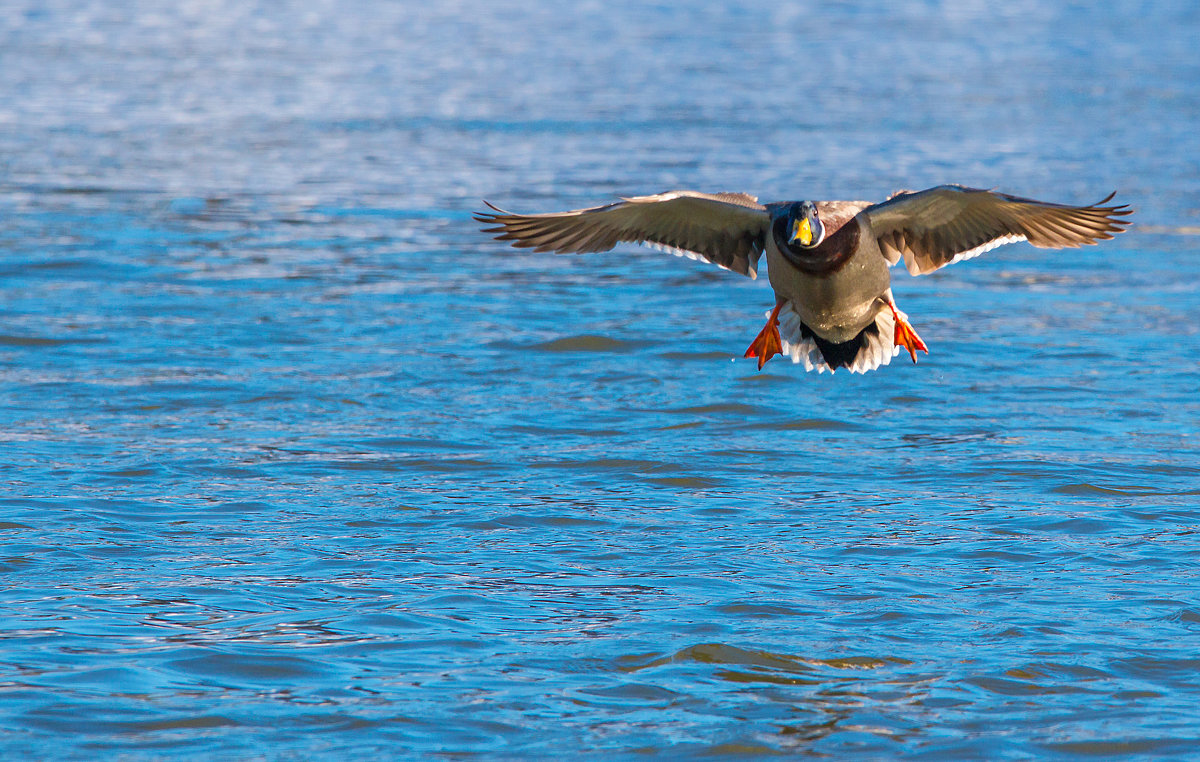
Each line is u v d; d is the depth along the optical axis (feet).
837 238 34.99
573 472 47.09
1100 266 80.94
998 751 27.68
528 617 34.40
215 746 27.48
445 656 31.96
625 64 168.66
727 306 72.23
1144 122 130.31
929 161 108.68
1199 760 27.37
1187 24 217.97
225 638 32.63
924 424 52.85
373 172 105.09
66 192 95.20
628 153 112.47
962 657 32.12
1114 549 39.50
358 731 28.22
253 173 103.76
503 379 58.54
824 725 28.76
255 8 220.23
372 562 38.27
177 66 157.17
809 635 33.35
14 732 27.73
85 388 55.36
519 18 216.13
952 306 72.59
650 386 57.93
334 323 66.64
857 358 38.32
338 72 156.66
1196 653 32.32
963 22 220.02
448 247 83.97
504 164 107.96
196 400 54.34
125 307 68.03
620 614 34.63
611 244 37.55
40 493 43.21
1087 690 30.42
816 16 225.35
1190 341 64.64
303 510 42.73
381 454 48.55
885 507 43.42
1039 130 125.29
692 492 45.14
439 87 148.15
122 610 34.24
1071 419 53.11
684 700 29.86
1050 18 226.79
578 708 29.43
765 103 140.67
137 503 42.75
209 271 76.18
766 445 50.19
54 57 160.35
